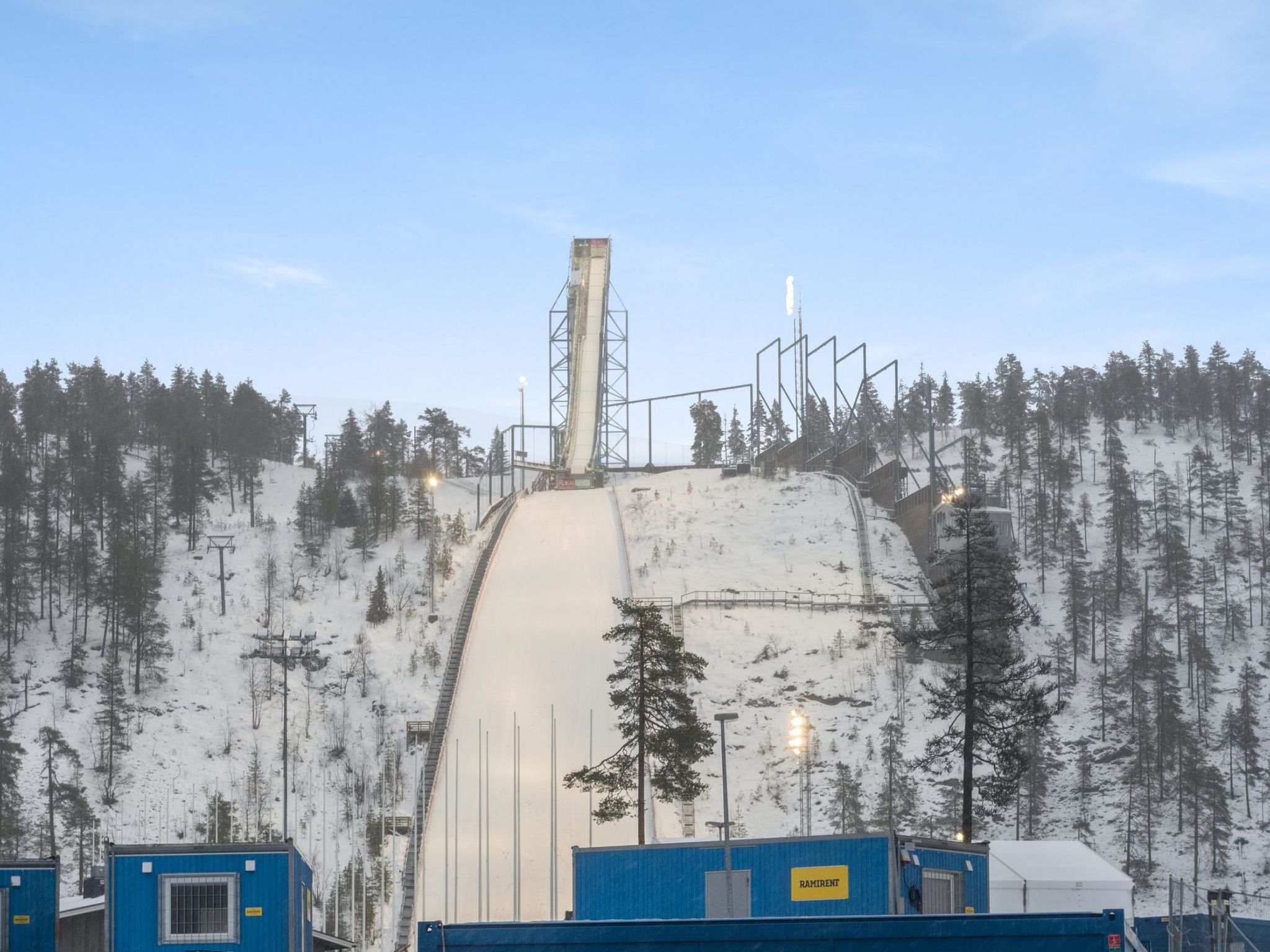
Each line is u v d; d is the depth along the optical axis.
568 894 93.38
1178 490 198.25
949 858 44.56
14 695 133.75
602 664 139.12
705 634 148.38
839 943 28.16
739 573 166.62
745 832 111.44
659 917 44.97
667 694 78.88
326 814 111.50
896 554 170.50
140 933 36.22
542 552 178.00
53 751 120.94
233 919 36.53
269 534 183.00
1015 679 75.00
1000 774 81.00
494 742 122.75
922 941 28.09
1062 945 28.00
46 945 35.72
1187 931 33.78
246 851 36.78
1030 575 171.62
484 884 95.31
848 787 115.12
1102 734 127.88
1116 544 176.12
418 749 123.12
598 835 103.88
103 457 189.38
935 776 119.25
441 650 145.62
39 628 151.00
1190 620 145.38
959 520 75.94
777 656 142.88
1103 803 118.31
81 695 135.00
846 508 186.38
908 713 129.75
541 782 113.94
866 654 142.25
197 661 141.50
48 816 108.50
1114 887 49.53
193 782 119.00
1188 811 115.19
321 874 97.31
